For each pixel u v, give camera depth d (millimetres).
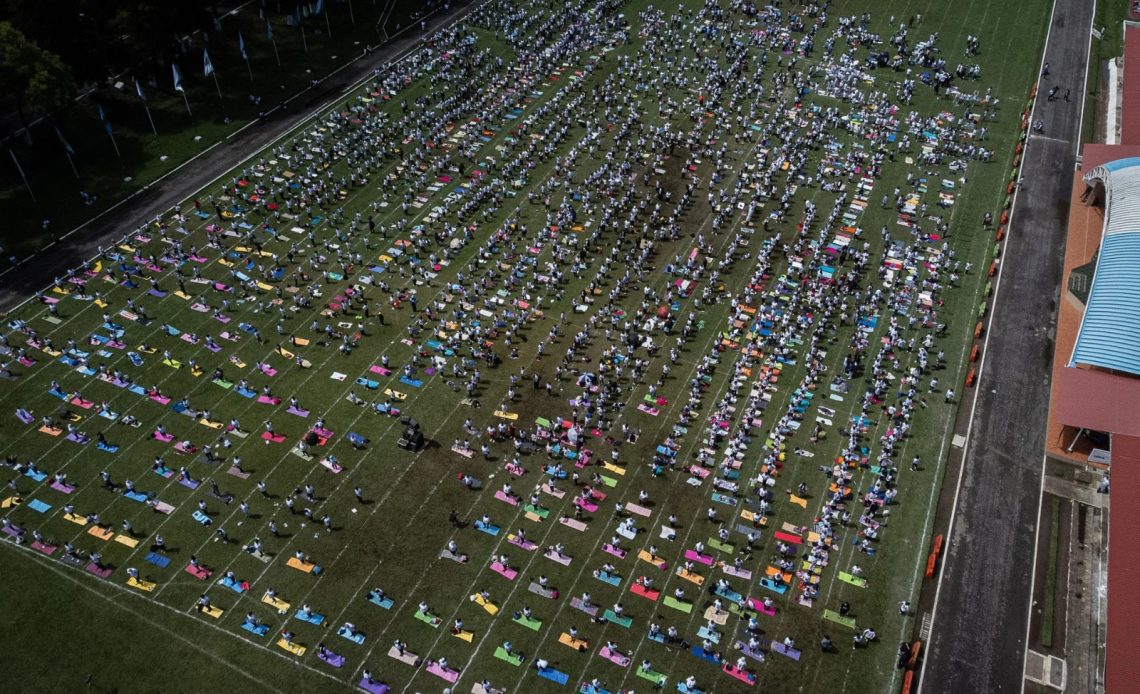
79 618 62156
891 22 147500
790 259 95750
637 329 86812
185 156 111938
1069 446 75062
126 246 96250
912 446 75312
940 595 64188
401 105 123562
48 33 107375
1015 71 134125
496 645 60656
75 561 65688
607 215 101562
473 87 128125
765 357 83688
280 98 125312
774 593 64125
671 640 61000
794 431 76438
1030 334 86750
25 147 109938
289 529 68062
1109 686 54406
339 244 97375
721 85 128875
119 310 87875
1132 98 117250
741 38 142000
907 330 87062
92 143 113000
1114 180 94312
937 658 60438
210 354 83438
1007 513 69938
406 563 65812
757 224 101500
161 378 80625
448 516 69125
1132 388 72125
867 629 61562
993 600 63844
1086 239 99125
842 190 106938
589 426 76625
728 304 90188
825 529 67875
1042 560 66562
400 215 102250
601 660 59875
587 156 113250
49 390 79125
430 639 60969
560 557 66250
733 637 61375
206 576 64688
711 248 97750
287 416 77312
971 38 140625
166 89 125250
